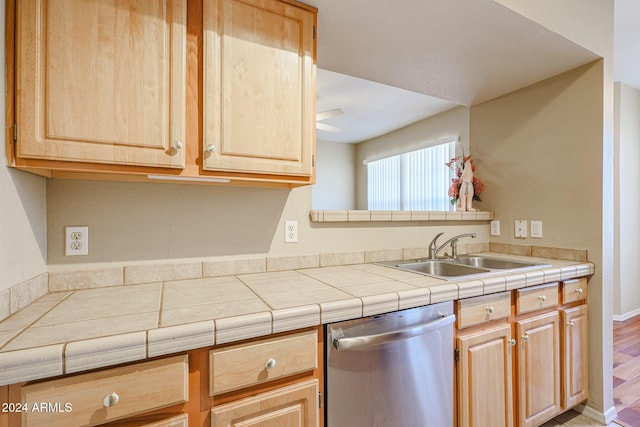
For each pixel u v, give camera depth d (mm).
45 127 887
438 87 2125
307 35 1297
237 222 1464
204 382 838
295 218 1603
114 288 1191
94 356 703
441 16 1382
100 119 948
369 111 4203
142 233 1281
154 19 1023
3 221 834
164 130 1035
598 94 1765
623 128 3404
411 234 1966
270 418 912
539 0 1451
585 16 1655
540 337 1544
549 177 1987
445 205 4242
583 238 1821
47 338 718
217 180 1267
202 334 812
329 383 1004
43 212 1109
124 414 739
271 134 1214
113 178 1182
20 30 867
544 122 2016
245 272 1470
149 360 771
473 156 2477
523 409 1477
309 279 1354
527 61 1790
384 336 1050
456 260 1989
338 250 1720
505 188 2240
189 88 1079
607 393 1763
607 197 1771
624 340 2914
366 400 1061
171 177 1127
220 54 1120
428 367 1182
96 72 944
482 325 1364
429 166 4523
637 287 3602
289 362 935
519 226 2148
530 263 1784
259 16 1195
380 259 1845
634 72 3160
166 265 1317
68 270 1166
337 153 6207
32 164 881
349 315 1022
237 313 896
